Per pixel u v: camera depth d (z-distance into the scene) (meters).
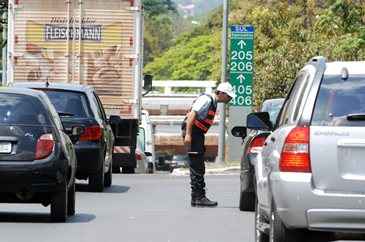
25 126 30.12
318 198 20.16
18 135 29.94
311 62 22.56
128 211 35.31
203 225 31.53
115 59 56.22
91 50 56.28
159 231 29.78
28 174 29.70
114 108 56.41
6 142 29.86
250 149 34.34
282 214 20.62
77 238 27.77
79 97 42.12
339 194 20.12
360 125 20.42
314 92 21.09
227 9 70.25
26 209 35.88
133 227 30.61
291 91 24.11
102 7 56.16
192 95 143.25
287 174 20.44
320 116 20.75
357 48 81.69
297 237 21.05
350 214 20.06
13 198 30.53
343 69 21.38
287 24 106.69
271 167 21.78
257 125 25.84
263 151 24.67
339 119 20.61
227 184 49.78
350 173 20.20
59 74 56.47
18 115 30.34
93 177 42.56
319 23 91.88
